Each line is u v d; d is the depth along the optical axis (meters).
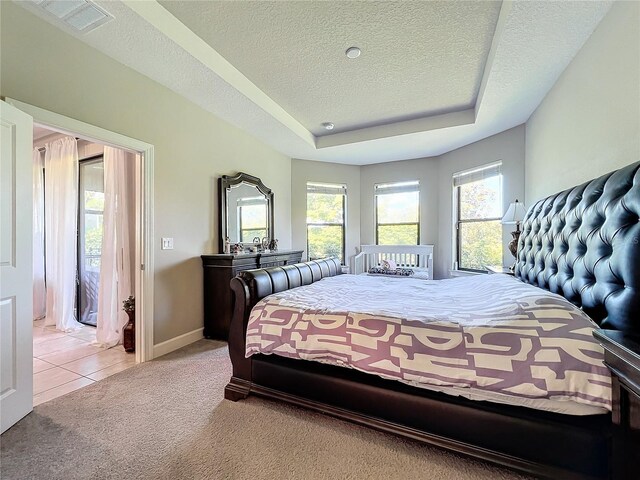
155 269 2.66
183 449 1.46
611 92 1.78
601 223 1.37
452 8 1.94
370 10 1.97
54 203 3.63
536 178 3.09
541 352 1.17
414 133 3.83
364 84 2.94
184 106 2.96
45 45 1.89
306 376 1.71
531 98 2.87
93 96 2.16
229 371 2.35
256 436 1.56
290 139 4.12
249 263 3.38
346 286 2.46
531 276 2.27
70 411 1.79
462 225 4.50
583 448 1.14
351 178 5.52
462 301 1.88
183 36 2.16
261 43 2.33
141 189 2.57
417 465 1.35
